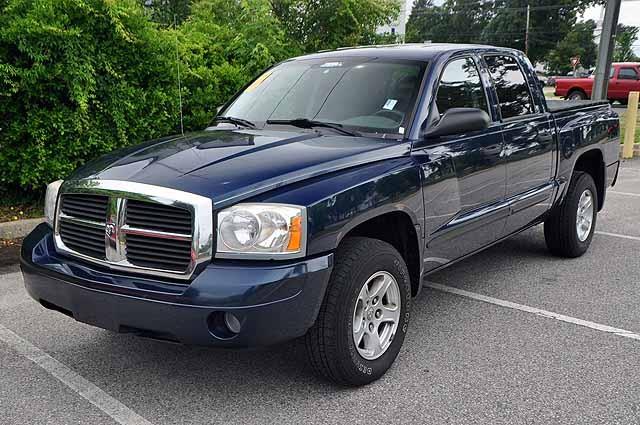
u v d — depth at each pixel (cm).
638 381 367
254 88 496
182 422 326
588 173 642
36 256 359
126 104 742
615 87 2755
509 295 515
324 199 324
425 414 332
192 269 307
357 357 348
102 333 438
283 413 334
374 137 401
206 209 306
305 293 312
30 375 377
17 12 685
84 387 363
